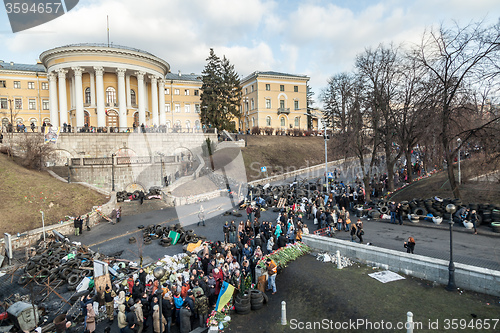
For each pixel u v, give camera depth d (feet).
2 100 220.02
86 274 52.39
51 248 61.72
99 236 76.02
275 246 60.80
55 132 128.06
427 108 82.33
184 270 51.08
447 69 77.77
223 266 44.96
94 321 36.42
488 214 65.00
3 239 65.77
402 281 43.45
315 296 42.01
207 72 194.39
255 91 251.60
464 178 92.17
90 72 178.50
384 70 95.96
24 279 51.44
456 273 40.47
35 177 98.99
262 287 44.88
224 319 38.27
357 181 124.77
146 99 200.54
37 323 38.63
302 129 237.04
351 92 103.71
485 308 35.14
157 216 90.38
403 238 60.95
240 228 63.26
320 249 57.72
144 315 37.63
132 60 177.99
